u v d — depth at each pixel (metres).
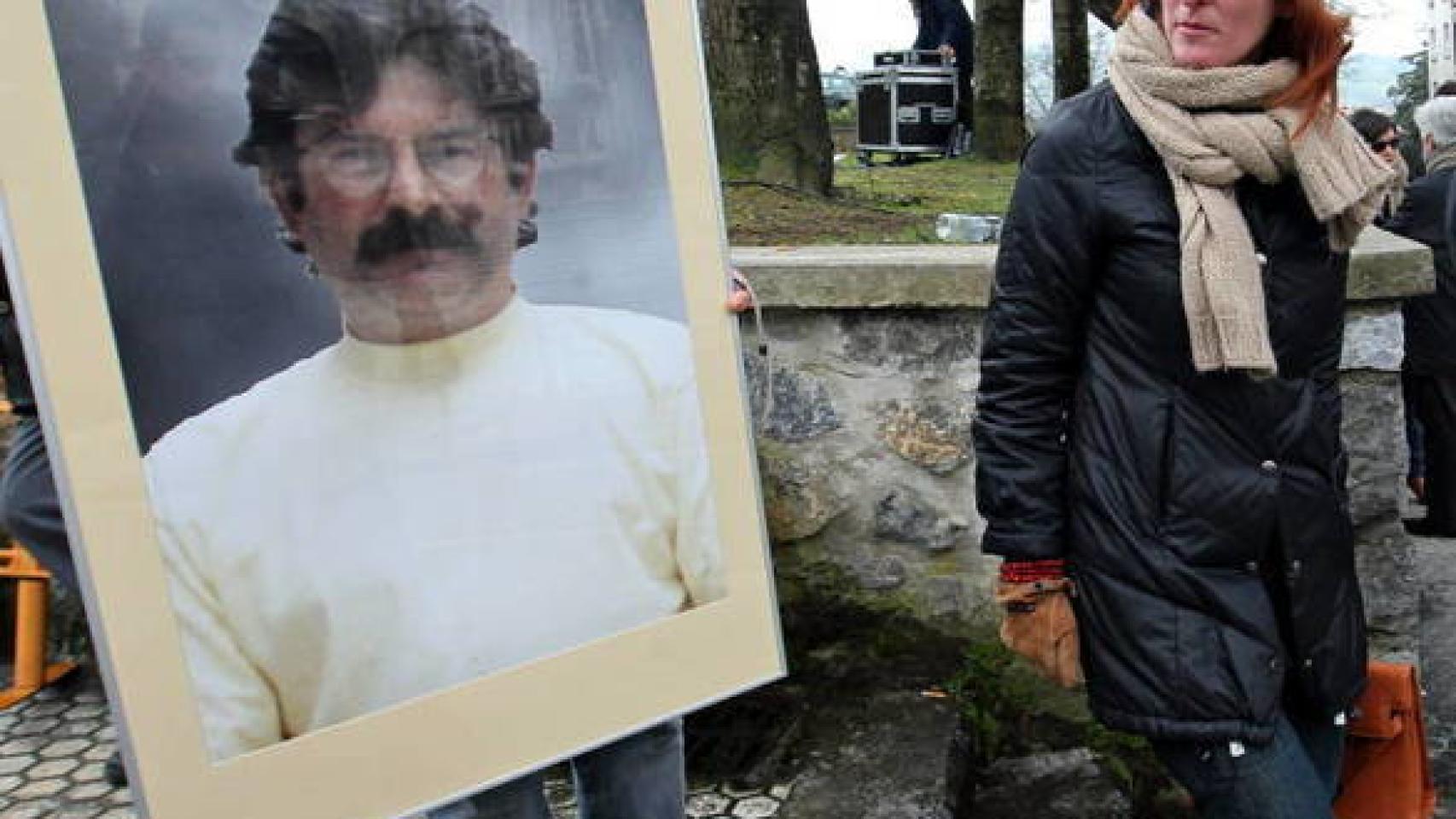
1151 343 1.92
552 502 1.78
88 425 1.46
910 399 3.21
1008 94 10.50
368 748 1.67
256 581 1.57
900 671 3.25
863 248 3.45
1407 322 5.20
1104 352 1.97
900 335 3.19
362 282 1.63
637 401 1.85
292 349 1.59
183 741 1.54
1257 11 1.83
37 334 1.43
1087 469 1.98
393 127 1.63
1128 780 3.06
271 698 1.60
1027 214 1.97
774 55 4.96
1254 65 1.88
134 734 1.51
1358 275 2.96
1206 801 2.00
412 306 1.66
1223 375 1.90
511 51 1.72
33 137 1.42
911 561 3.28
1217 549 1.92
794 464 3.28
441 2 1.65
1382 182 1.91
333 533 1.62
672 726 2.16
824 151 5.11
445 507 1.70
